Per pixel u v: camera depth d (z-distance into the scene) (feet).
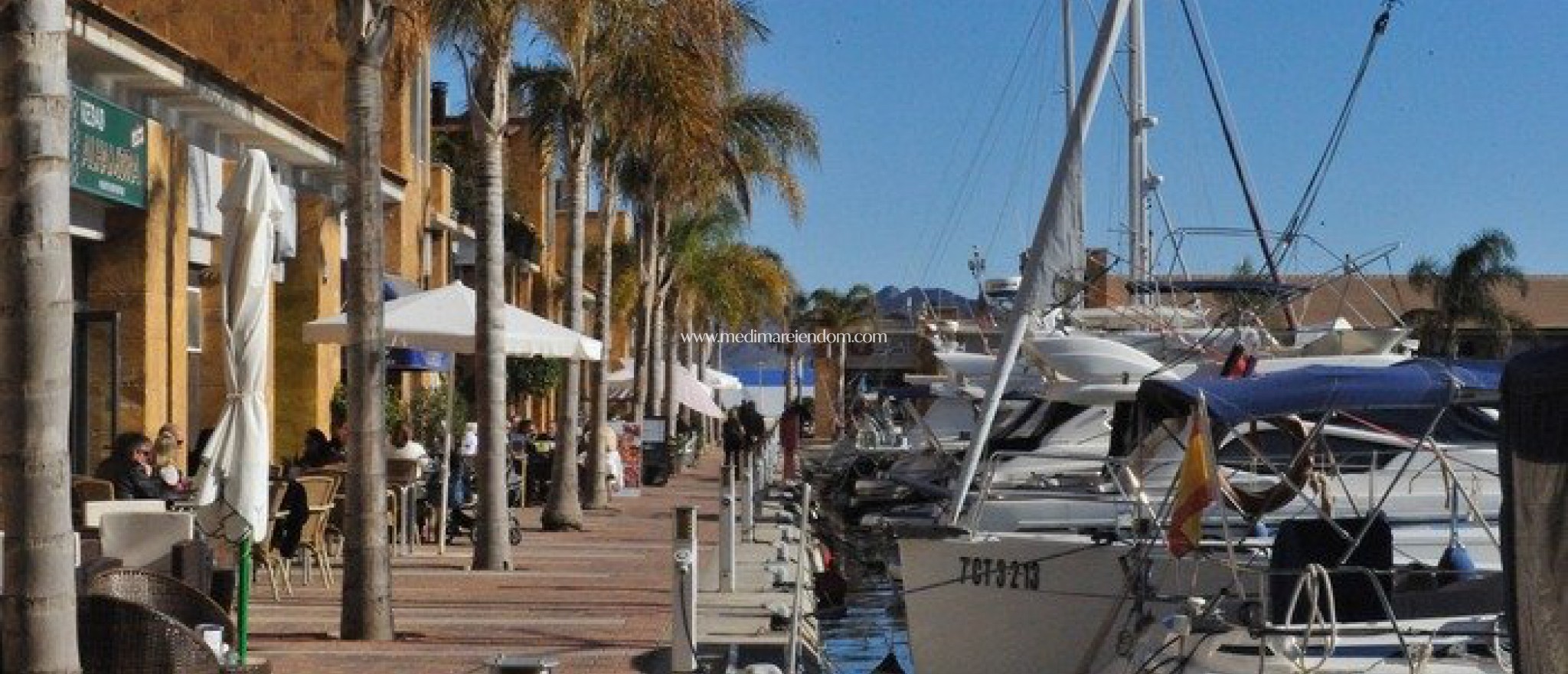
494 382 76.07
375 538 53.78
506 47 75.00
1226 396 45.44
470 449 110.52
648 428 160.04
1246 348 75.00
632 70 101.76
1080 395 76.69
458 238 159.22
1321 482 48.85
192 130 85.81
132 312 82.38
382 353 53.62
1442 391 45.47
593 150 124.26
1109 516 62.08
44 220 27.12
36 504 27.22
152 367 82.79
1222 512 45.91
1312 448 51.34
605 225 124.47
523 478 117.50
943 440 104.17
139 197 80.74
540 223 197.77
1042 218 61.00
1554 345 24.44
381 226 53.01
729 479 71.72
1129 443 62.69
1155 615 47.11
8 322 27.14
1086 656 50.70
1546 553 23.88
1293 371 46.75
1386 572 41.60
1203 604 44.14
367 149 52.42
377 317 53.21
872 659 64.95
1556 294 268.82
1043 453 54.85
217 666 33.71
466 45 74.84
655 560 83.51
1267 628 41.34
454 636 55.72
